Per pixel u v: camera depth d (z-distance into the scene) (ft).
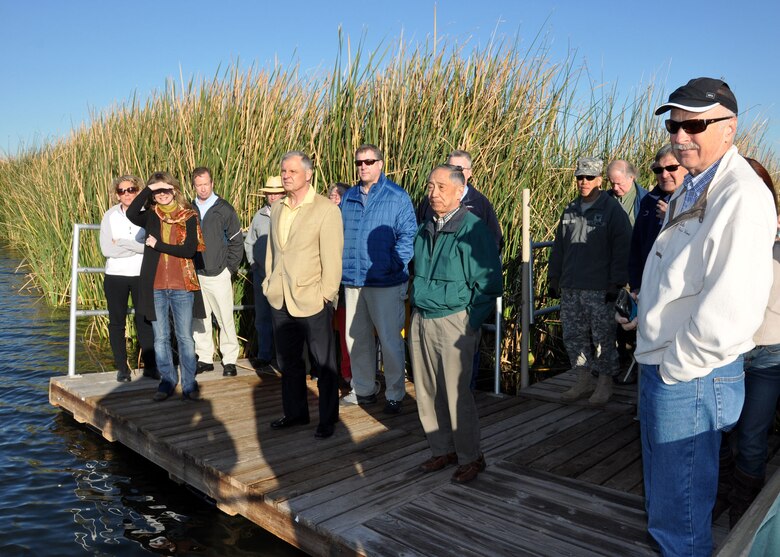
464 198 15.56
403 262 14.78
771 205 6.36
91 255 27.02
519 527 9.49
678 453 6.97
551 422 14.71
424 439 13.48
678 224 6.88
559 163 22.13
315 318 13.26
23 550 10.73
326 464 12.01
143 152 25.82
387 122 19.86
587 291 15.39
